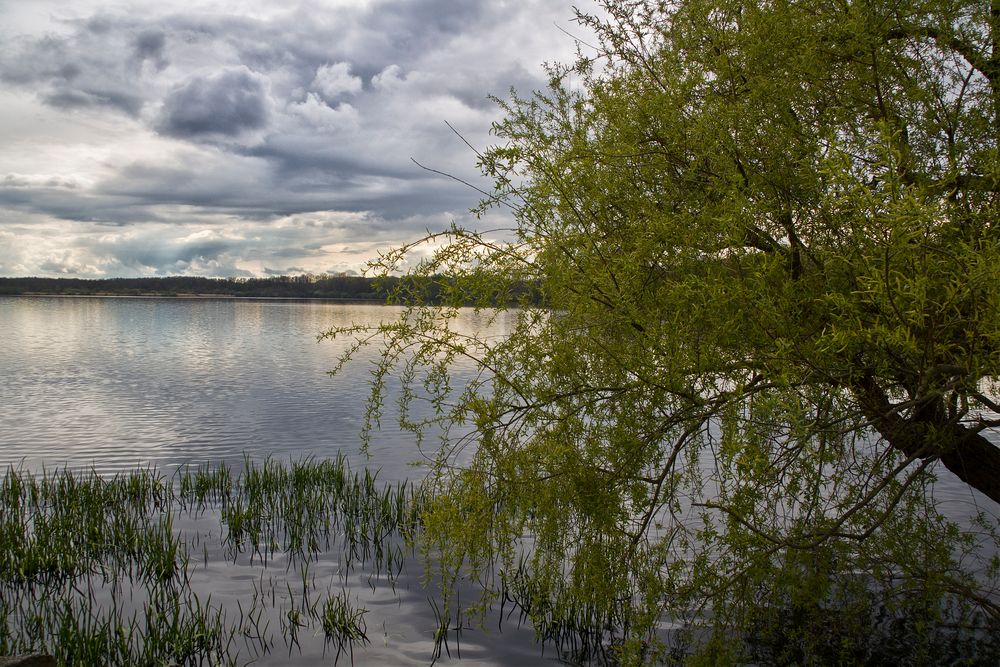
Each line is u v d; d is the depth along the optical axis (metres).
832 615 4.84
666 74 4.14
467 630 5.88
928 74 3.93
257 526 8.84
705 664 3.77
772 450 3.67
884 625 5.52
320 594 6.72
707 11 3.98
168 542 7.43
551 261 3.81
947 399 3.44
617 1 4.54
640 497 3.83
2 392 22.91
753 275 3.26
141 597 6.65
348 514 9.25
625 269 3.59
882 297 2.72
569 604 5.40
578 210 3.96
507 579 6.33
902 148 3.58
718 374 3.50
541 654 5.44
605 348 3.73
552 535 4.00
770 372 3.20
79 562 7.52
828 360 3.29
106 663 5.23
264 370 30.09
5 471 12.12
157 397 21.88
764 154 3.70
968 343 3.02
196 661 5.38
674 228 3.56
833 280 3.34
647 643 5.11
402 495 9.49
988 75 3.94
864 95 3.92
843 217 2.99
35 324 69.12
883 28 3.67
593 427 3.87
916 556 4.16
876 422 3.78
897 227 2.52
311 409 19.23
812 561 3.98
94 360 34.56
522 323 3.94
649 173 4.05
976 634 5.34
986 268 2.56
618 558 3.92
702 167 3.86
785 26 3.71
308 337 51.75
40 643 5.59
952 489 9.35
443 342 3.93
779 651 4.98
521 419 3.93
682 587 3.81
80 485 10.36
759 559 3.63
